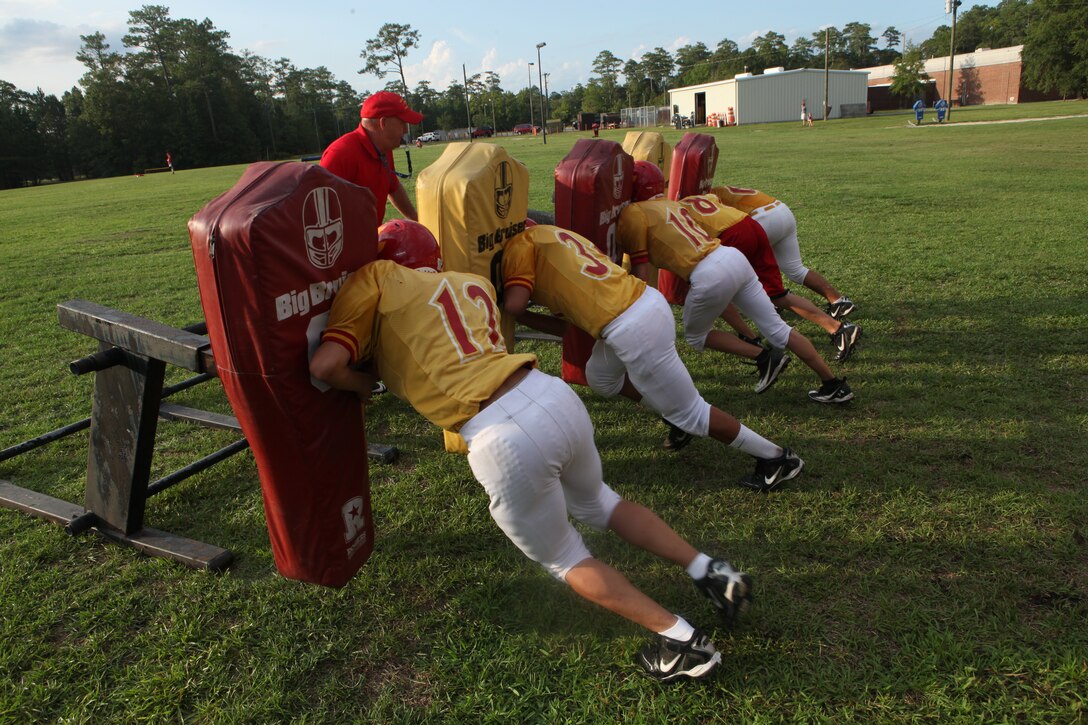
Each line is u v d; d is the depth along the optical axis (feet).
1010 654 7.77
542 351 19.12
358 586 9.66
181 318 23.11
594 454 8.08
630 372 10.59
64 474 13.43
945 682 7.51
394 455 13.43
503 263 11.11
